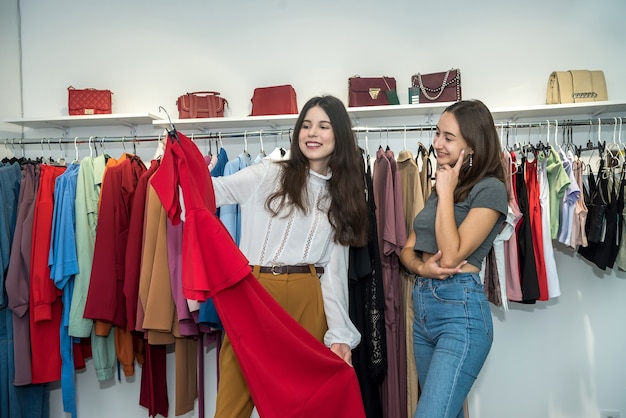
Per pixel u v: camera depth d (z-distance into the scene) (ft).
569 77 8.14
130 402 9.18
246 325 4.85
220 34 9.45
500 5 8.93
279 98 8.59
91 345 7.98
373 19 9.18
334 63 9.23
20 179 7.84
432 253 5.47
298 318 5.44
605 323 8.62
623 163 7.50
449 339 5.00
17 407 7.68
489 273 6.73
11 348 7.58
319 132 5.51
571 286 8.69
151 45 9.53
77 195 7.62
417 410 4.90
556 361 8.73
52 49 9.59
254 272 5.46
